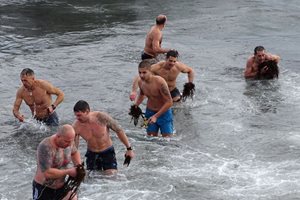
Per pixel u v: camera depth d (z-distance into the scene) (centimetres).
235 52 3222
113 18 4231
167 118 1947
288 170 1673
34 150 1869
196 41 3500
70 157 1370
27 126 2058
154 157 1786
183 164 1731
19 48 3322
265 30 3809
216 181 1603
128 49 3269
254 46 3372
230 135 1989
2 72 2811
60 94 2047
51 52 3219
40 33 3731
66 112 2233
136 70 2848
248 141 1927
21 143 1927
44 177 1342
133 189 1555
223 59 3069
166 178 1623
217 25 3956
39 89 2016
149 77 1897
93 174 1633
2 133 2016
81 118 1571
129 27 3900
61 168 1357
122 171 1672
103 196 1512
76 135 1595
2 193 1551
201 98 2394
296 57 3098
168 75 2250
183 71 2266
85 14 4381
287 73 2780
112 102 2366
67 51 3241
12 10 4553
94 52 3212
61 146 1317
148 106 1972
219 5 4728
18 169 1716
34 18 4241
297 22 4056
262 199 1485
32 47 3347
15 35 3666
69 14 4388
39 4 4831
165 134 1958
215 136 1981
